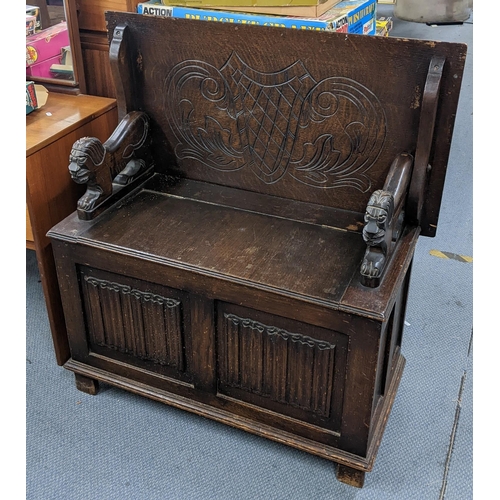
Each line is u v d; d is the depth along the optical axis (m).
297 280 1.43
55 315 1.87
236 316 1.51
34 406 1.83
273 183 1.72
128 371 1.77
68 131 1.79
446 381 1.91
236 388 1.62
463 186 2.98
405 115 1.48
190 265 1.49
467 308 2.23
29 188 1.68
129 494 1.56
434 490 1.57
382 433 1.61
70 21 1.91
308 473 1.62
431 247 2.57
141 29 1.66
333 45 1.47
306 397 1.53
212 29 1.58
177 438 1.73
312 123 1.58
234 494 1.56
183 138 1.77
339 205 1.67
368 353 1.38
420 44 1.39
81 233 1.61
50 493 1.56
